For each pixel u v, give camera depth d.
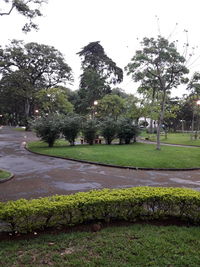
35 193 5.70
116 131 18.12
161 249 2.85
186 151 13.70
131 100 25.39
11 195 5.52
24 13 8.71
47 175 7.71
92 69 37.41
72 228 3.49
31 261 2.60
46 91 32.94
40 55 37.69
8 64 36.25
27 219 3.25
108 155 11.35
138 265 2.52
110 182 6.92
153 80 15.25
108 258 2.65
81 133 18.69
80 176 7.64
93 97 36.00
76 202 3.48
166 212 3.88
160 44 13.06
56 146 16.36
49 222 3.38
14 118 60.62
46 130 15.79
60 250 2.84
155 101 23.14
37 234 3.29
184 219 3.84
